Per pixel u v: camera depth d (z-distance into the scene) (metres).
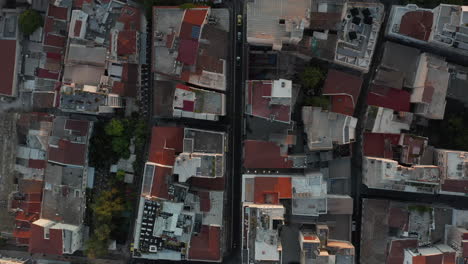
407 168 88.31
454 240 91.75
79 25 95.25
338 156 96.44
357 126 98.94
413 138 91.75
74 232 96.75
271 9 87.31
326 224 95.12
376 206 94.56
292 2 86.81
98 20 97.94
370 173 93.12
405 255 92.75
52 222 99.81
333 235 96.00
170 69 91.75
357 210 99.69
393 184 92.00
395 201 97.31
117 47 95.69
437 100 89.62
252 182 92.25
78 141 97.75
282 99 88.38
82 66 98.06
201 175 90.69
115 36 96.00
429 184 90.25
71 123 97.50
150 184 93.44
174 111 94.88
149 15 97.50
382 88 94.00
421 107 92.25
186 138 94.12
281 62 96.62
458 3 91.31
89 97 93.38
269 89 88.56
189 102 89.06
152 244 94.31
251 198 92.19
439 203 98.94
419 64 92.75
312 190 90.31
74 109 93.75
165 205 92.81
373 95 94.75
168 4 97.12
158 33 91.69
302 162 93.25
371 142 94.88
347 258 89.62
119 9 98.81
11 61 99.94
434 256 89.56
